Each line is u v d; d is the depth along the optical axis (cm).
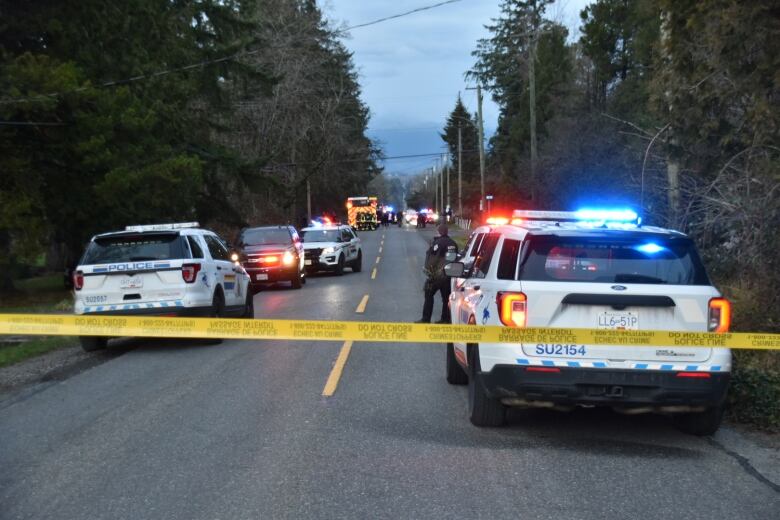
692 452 630
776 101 919
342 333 730
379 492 530
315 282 2503
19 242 1962
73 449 635
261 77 3556
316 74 4884
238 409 765
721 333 613
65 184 2131
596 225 693
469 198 5691
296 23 4525
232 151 3384
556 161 2811
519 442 655
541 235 645
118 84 2344
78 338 1301
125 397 828
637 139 2064
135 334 780
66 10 2134
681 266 633
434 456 613
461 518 484
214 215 3403
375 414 746
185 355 1095
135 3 2395
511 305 628
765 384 731
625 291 616
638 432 691
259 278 2225
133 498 521
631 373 611
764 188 1004
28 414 759
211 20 3400
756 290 997
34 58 1855
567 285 624
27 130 1975
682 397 610
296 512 494
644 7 1552
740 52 902
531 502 512
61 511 499
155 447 638
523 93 5022
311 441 653
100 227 2255
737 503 513
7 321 781
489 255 760
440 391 849
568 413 757
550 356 620
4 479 562
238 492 531
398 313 1591
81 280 1142
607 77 3834
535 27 5078
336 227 2877
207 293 1192
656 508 503
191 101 3281
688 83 1041
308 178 5072
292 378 917
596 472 576
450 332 650
